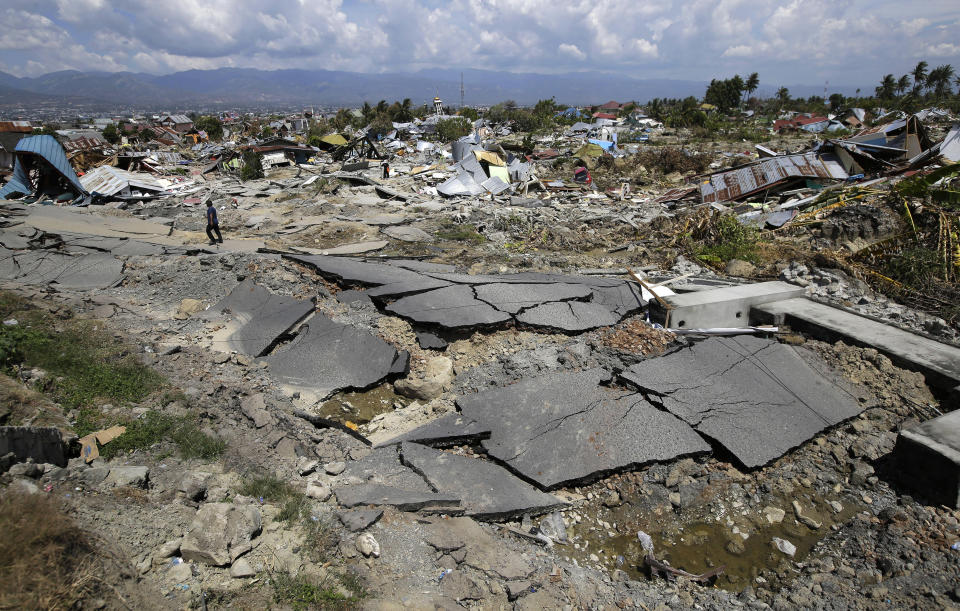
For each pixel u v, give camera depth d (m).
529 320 7.75
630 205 19.94
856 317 7.84
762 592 4.21
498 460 5.33
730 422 5.80
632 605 3.94
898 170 18.72
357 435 5.66
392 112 77.31
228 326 7.90
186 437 4.77
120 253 11.19
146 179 21.95
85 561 2.97
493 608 3.64
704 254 12.18
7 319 6.51
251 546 3.59
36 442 3.85
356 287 9.16
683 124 65.12
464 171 24.88
